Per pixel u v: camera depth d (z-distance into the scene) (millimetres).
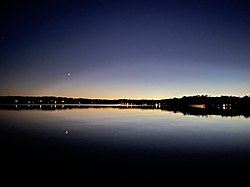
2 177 10062
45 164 12211
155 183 9547
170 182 9664
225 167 11938
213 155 14742
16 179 9812
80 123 35000
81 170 11203
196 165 12312
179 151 15914
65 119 41562
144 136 22719
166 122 37594
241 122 37625
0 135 22594
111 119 42969
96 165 12156
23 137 21469
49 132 25016
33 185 9141
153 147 17266
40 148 16469
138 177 10250
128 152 15469
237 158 13984
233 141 20125
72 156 14125
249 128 29562
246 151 15961
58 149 16203
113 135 23250
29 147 16812
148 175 10555
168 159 13594
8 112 58969
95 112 67438
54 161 12859
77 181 9656
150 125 32906
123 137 22000
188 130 27625
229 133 25234
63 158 13586
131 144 18391
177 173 10859
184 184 9453
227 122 37719
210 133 25094
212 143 19047
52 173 10672
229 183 9578
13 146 17172
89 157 13930
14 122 34969
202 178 10180
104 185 9258
